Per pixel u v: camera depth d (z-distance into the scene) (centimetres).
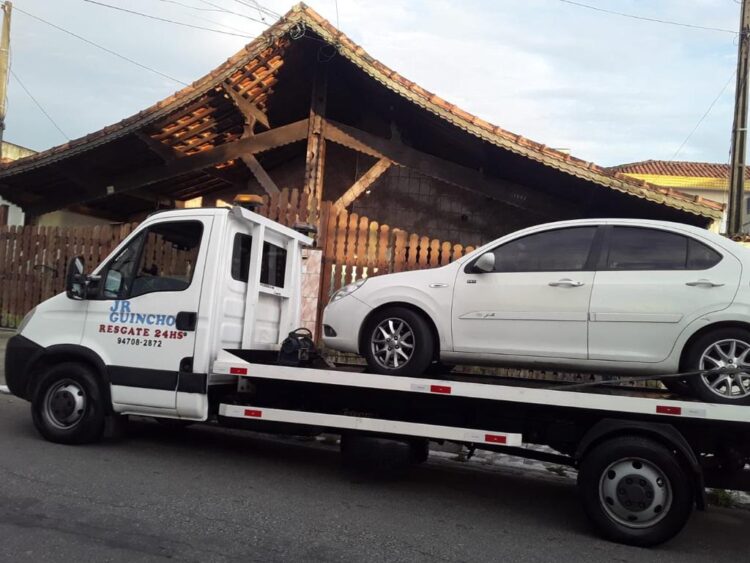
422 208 1404
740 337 483
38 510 450
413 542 441
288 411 570
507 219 1371
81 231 1177
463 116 1010
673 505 458
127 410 606
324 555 405
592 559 434
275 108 1339
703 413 461
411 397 560
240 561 388
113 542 404
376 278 603
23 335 642
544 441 526
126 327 606
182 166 1255
